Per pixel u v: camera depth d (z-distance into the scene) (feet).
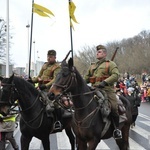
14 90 21.95
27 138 23.73
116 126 22.72
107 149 30.68
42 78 26.40
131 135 38.27
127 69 241.55
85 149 22.02
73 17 25.32
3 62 136.26
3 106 21.59
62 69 20.16
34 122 23.30
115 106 22.48
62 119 25.85
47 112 23.93
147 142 34.09
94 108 21.50
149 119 53.67
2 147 26.89
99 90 22.39
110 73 22.54
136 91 49.01
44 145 24.58
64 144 33.45
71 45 24.99
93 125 21.16
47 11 29.66
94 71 23.27
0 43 134.62
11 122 26.96
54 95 20.04
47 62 26.91
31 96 23.35
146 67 233.14
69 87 20.06
